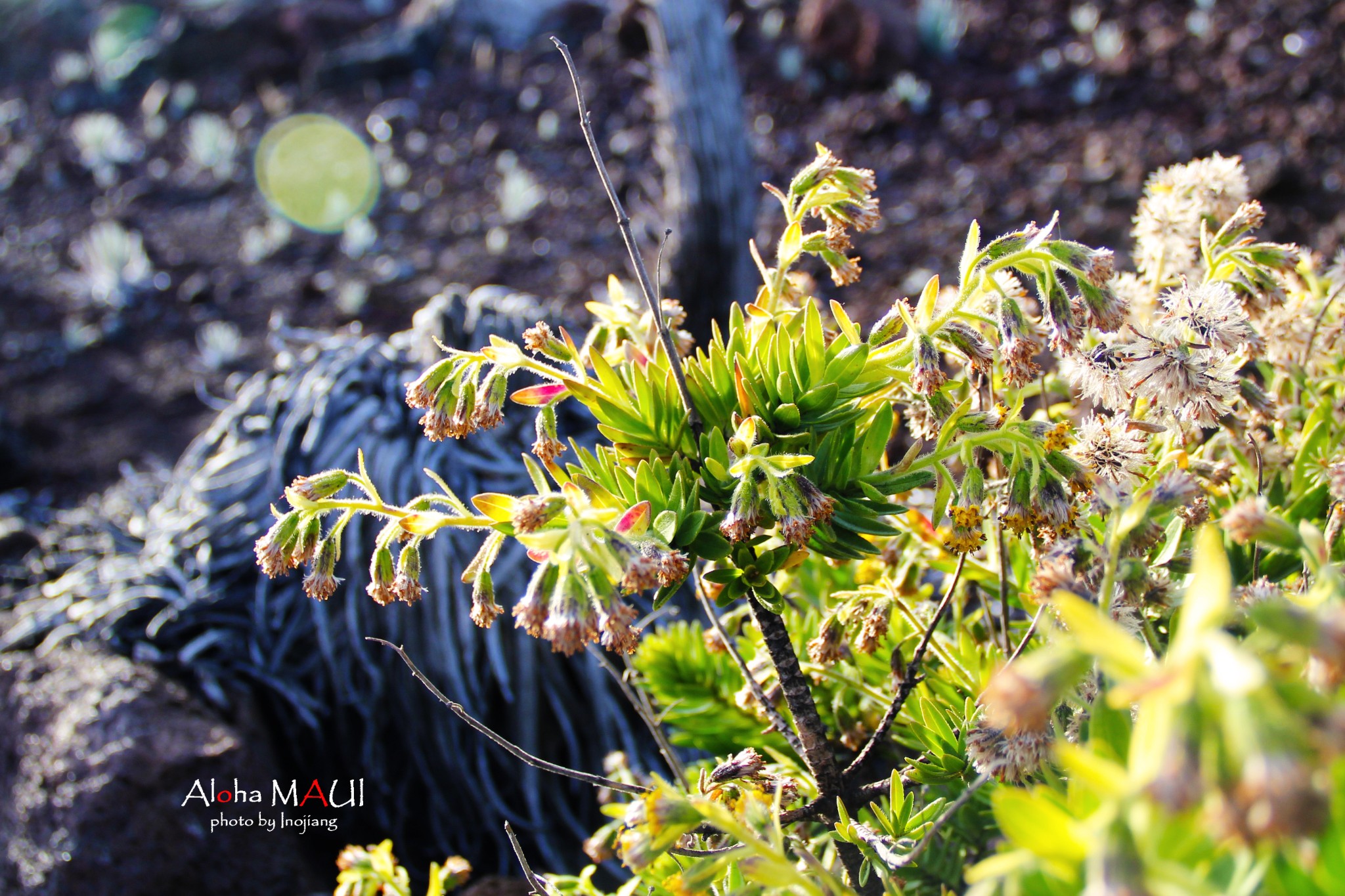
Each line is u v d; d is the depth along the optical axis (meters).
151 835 0.52
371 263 1.51
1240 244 0.41
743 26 1.94
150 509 0.78
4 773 0.55
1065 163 1.39
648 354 0.41
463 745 0.56
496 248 1.49
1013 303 0.36
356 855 0.42
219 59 2.24
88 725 0.54
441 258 1.49
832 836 0.39
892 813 0.38
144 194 1.83
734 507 0.36
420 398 0.38
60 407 1.25
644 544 0.35
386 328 1.35
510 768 0.56
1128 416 0.41
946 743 0.40
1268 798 0.24
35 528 0.92
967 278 0.37
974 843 0.40
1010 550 0.45
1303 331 0.43
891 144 1.54
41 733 0.55
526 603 0.34
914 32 1.74
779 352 0.38
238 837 0.53
